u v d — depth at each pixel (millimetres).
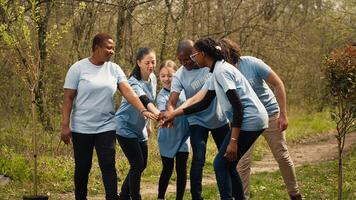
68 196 9203
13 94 14742
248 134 6012
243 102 6027
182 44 7020
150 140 13906
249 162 7094
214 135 7145
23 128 13102
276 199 8570
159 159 12938
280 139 7035
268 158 16312
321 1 29688
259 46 23297
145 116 6570
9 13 7809
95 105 6422
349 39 30203
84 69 6504
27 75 7496
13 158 10352
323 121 26359
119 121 7043
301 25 28016
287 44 23859
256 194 8930
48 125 13164
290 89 27844
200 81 7016
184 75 7133
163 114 6652
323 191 8977
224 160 6082
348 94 6645
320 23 29672
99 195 9438
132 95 6633
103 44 6453
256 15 23078
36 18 7941
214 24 21500
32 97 7371
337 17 30750
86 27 15984
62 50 15234
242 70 6848
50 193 9328
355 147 15164
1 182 9562
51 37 10242
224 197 6086
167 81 7562
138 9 17797
